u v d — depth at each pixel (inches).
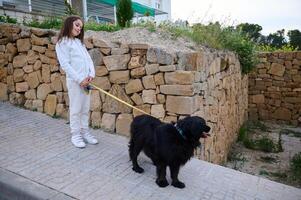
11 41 252.1
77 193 132.5
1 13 321.4
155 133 142.9
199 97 200.7
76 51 171.5
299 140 343.0
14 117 229.8
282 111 424.5
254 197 143.3
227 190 147.3
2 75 261.9
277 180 228.4
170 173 150.8
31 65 245.4
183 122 136.3
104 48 211.2
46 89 241.0
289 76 415.2
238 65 347.3
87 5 562.3
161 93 194.4
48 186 136.3
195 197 137.8
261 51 442.6
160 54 191.3
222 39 306.3
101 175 150.4
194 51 209.6
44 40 234.4
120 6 294.2
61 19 311.9
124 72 206.4
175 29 264.5
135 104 205.5
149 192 138.3
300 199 145.4
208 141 218.4
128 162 167.5
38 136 196.4
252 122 423.8
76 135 184.2
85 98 180.9
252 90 435.2
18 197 131.6
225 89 280.1
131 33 246.8
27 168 151.3
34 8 468.8
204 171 166.6
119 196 132.8
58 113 237.3
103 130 217.8
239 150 303.7
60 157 167.0
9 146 177.6
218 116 252.2
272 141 328.2
